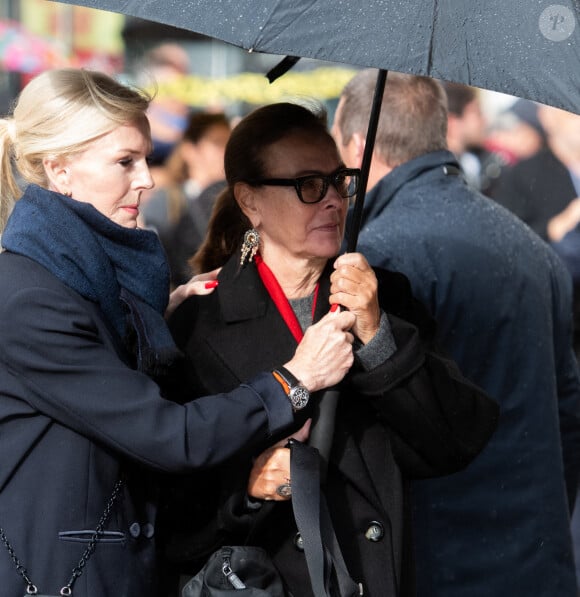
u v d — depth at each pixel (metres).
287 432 7.91
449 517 10.53
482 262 10.42
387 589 8.01
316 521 7.52
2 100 22.05
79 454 7.43
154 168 17.08
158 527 8.24
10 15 23.50
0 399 7.46
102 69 8.12
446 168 10.84
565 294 11.33
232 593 7.65
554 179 20.14
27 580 7.26
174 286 15.04
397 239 10.44
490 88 6.61
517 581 10.55
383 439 8.33
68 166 7.60
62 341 7.31
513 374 10.59
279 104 8.34
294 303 8.45
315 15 6.71
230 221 8.79
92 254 7.51
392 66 6.61
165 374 7.89
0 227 8.00
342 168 8.20
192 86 19.12
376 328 8.02
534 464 10.62
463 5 6.72
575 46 6.68
